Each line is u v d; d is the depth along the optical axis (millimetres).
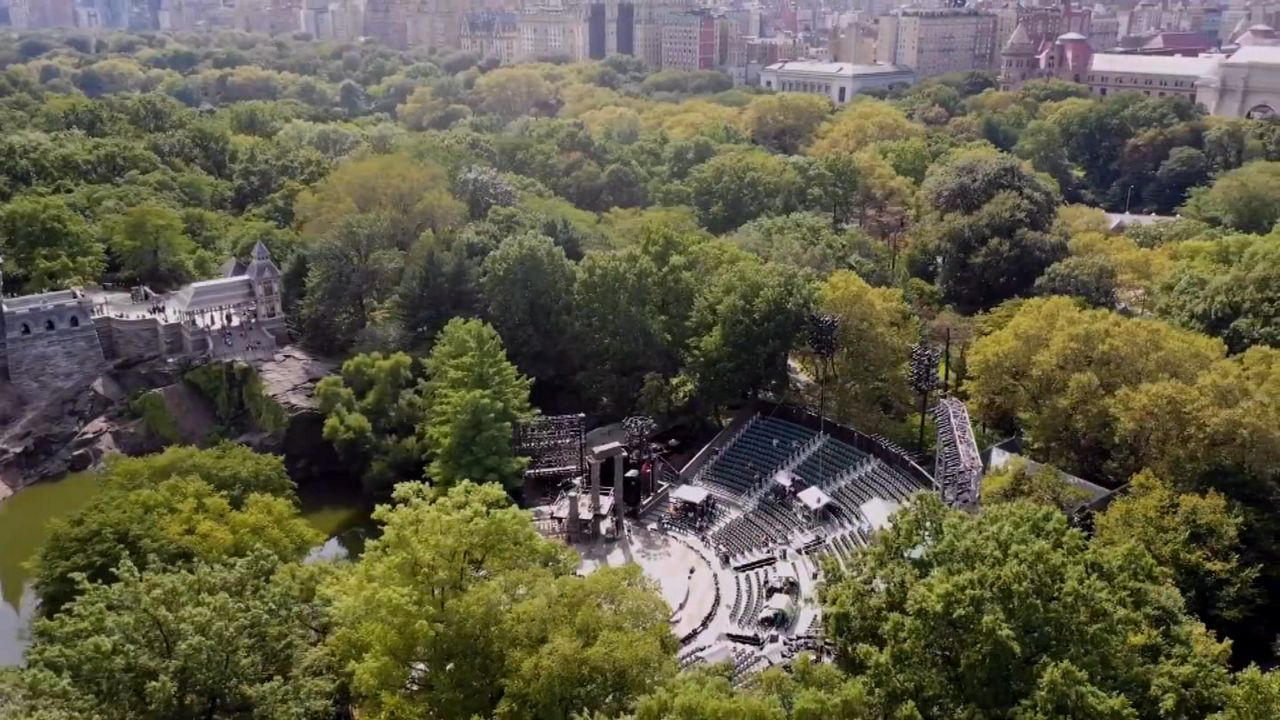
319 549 113250
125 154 181375
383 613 64938
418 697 67438
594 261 133875
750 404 126688
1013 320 122000
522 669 62062
